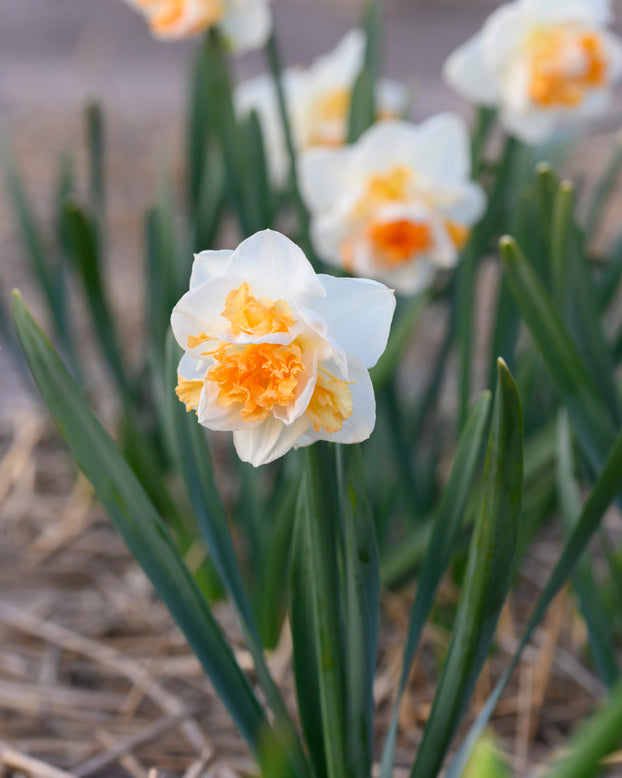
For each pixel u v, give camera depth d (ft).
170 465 5.60
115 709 4.27
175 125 16.34
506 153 4.69
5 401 7.51
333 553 2.85
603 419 3.29
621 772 3.64
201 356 2.64
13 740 4.02
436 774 3.03
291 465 4.43
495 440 2.77
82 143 13.98
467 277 4.29
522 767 3.92
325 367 2.61
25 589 5.23
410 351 7.79
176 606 2.97
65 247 5.33
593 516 2.96
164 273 4.63
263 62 22.81
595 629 3.50
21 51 21.76
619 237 4.34
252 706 3.03
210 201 5.16
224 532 3.14
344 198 4.44
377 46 4.82
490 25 4.58
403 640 4.56
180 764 3.85
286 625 4.68
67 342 5.48
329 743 2.98
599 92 4.71
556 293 3.43
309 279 2.59
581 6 4.53
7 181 5.37
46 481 6.40
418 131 4.51
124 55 22.62
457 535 3.05
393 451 4.64
